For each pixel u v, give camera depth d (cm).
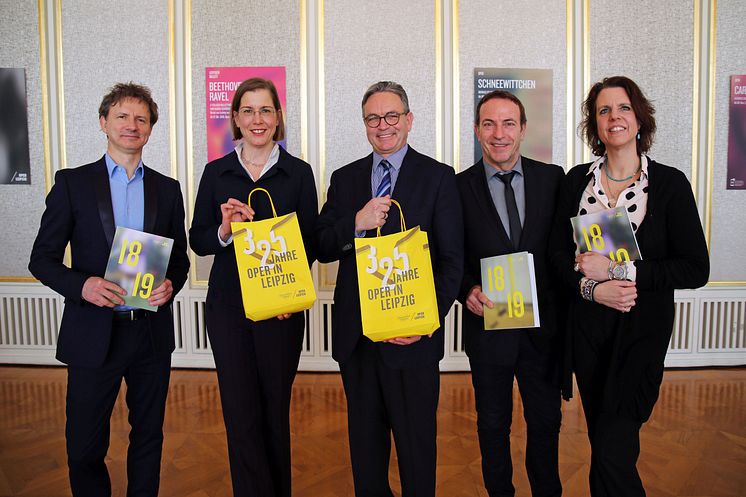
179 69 394
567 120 394
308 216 204
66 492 230
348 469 254
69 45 396
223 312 193
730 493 227
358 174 188
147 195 189
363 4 387
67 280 173
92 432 182
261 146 194
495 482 195
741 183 398
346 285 182
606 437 161
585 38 388
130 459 194
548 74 391
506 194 192
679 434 288
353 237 174
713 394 353
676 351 411
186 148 398
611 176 170
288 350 196
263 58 391
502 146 185
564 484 234
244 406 192
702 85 393
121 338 183
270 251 176
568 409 328
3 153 402
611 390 161
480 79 390
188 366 411
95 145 402
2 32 395
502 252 188
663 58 391
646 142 167
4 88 398
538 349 189
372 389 183
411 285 164
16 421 307
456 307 405
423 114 393
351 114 394
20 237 408
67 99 399
